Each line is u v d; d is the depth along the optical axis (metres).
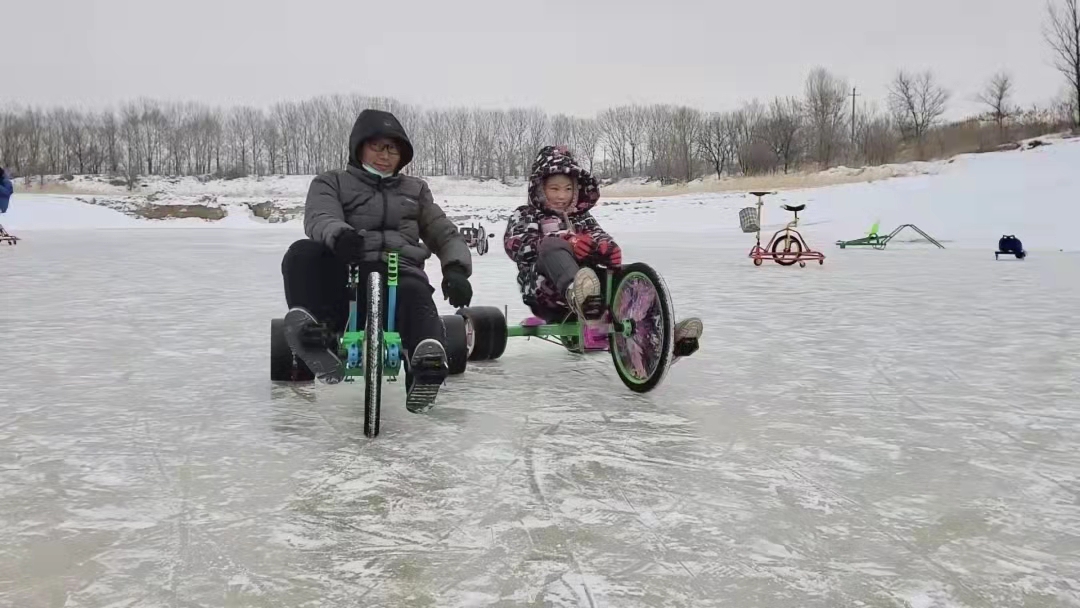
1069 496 2.66
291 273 3.79
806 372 4.69
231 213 43.22
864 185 32.69
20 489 2.64
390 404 3.84
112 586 1.96
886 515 2.47
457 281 3.77
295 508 2.47
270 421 3.50
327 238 3.53
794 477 2.82
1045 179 27.73
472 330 4.91
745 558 2.14
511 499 2.56
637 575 2.04
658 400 3.98
